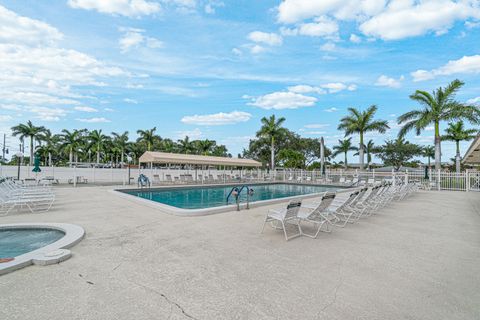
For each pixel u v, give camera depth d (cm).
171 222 647
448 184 1698
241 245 465
